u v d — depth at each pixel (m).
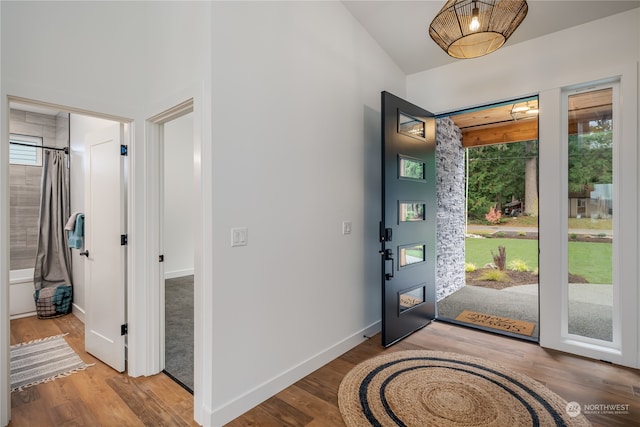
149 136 2.49
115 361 2.55
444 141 4.66
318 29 2.61
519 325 3.51
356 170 3.06
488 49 2.25
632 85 2.53
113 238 2.56
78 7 2.16
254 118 2.09
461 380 2.35
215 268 1.86
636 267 2.51
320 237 2.63
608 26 2.63
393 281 3.02
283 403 2.10
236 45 1.98
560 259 2.85
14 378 2.43
